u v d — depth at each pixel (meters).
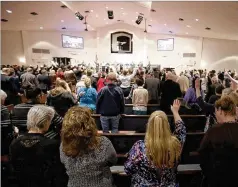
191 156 2.57
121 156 2.46
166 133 1.27
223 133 1.48
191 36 16.73
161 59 18.47
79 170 1.26
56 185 1.58
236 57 15.12
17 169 1.49
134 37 18.69
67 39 17.55
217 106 1.61
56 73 7.10
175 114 1.66
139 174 1.32
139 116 3.54
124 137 2.60
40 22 13.59
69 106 2.88
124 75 5.90
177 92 4.18
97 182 1.28
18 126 2.54
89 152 1.27
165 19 12.56
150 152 1.26
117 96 3.31
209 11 9.05
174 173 1.33
